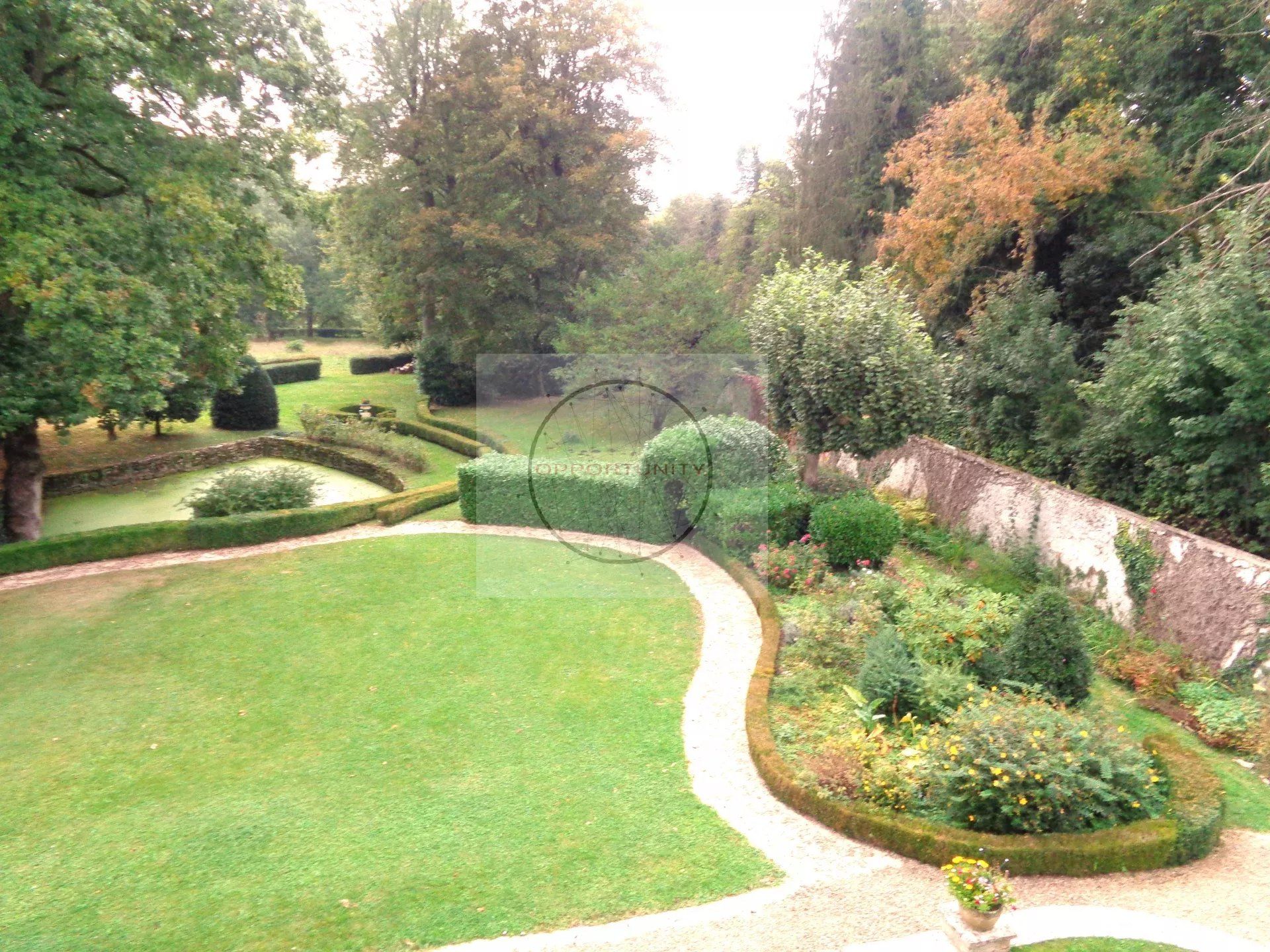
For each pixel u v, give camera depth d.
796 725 7.46
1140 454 11.49
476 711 8.01
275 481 15.20
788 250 24.88
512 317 27.52
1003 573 11.70
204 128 13.89
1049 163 14.73
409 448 20.06
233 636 9.81
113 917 5.23
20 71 11.21
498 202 26.70
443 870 5.64
